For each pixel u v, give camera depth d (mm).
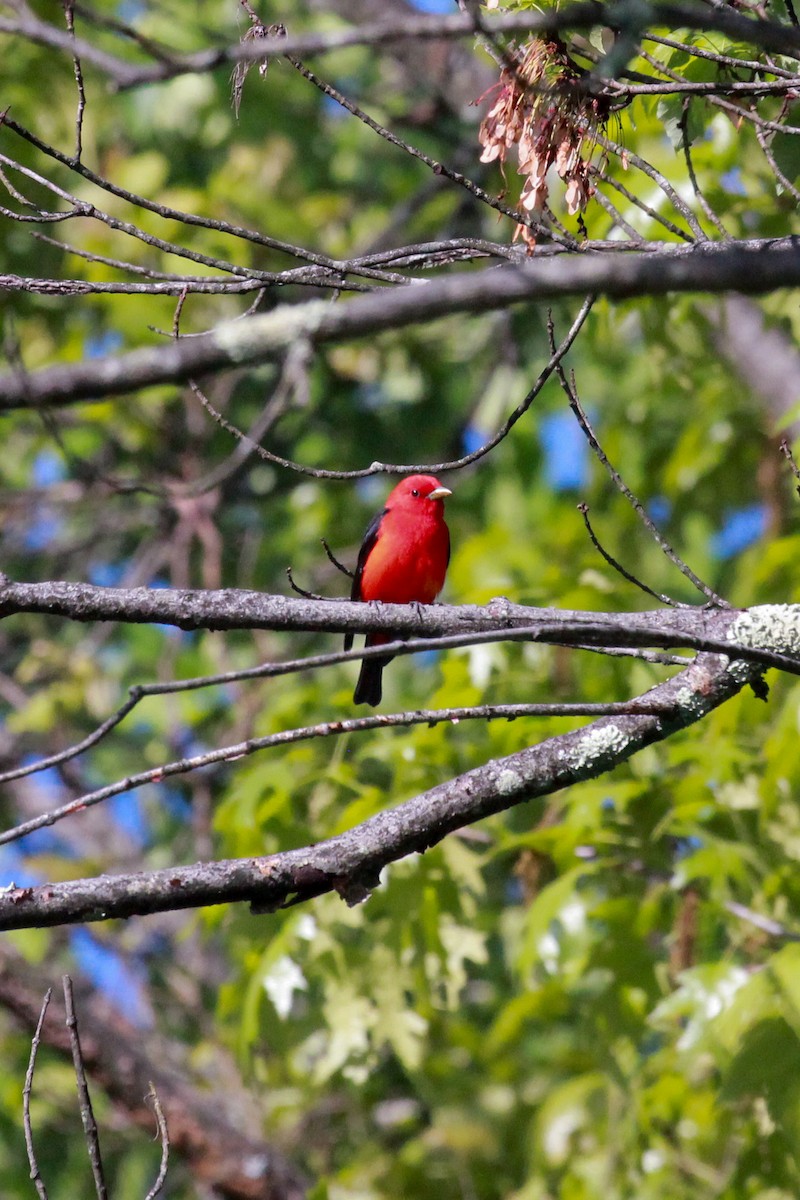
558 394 17609
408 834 6316
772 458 13789
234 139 18875
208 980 15547
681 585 16312
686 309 12305
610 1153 11031
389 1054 13594
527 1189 11875
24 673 16984
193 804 16969
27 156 14891
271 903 6215
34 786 17516
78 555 19312
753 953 9984
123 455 18078
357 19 16500
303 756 11125
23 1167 14148
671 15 4574
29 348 15875
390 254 6828
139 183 15836
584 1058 13375
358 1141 13547
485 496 18516
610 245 6738
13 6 7102
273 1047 11609
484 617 6855
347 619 6738
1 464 18766
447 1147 13094
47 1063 13734
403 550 11375
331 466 18594
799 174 7613
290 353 4457
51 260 15008
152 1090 6676
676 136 7566
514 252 6766
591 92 6395
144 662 17438
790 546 11164
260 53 4199
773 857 10250
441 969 10836
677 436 16797
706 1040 9016
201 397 6227
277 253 17000
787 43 4625
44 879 16156
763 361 12797
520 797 6465
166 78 4203
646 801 10594
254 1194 12805
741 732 10992
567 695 10945
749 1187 9883
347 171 19875
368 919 10797
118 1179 14055
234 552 18891
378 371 18359
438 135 16594
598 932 10609
